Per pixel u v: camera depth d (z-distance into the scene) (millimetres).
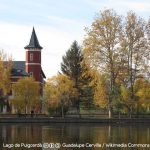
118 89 106500
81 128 85250
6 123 101750
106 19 103188
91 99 135125
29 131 75312
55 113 120562
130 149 51031
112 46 103500
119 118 104000
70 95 121125
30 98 122375
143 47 104688
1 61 119312
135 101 107625
